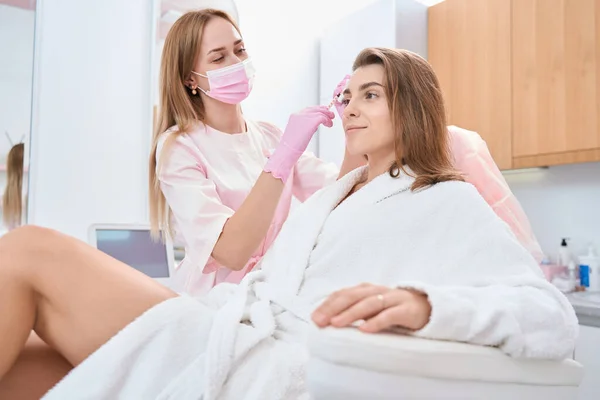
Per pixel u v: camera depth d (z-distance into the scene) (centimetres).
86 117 222
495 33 223
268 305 84
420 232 86
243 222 115
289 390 71
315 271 91
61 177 216
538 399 59
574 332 63
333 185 105
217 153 142
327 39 279
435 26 249
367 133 99
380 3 249
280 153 118
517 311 59
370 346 51
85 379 79
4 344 80
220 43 142
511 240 77
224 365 72
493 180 133
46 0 215
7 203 202
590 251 212
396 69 99
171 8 240
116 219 227
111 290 87
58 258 87
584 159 190
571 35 195
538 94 205
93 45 225
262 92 266
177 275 152
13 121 204
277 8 273
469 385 54
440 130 101
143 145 234
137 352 80
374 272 86
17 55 206
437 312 54
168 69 144
